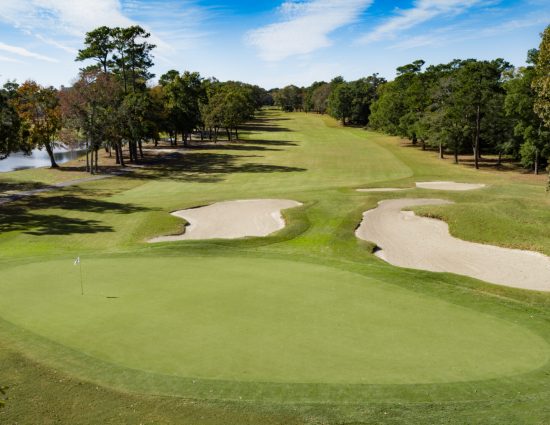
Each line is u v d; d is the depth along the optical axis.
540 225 30.06
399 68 104.31
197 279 19.00
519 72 58.44
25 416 10.28
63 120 63.78
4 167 81.31
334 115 160.62
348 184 51.72
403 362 12.06
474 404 10.37
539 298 18.25
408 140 103.44
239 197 43.38
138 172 64.88
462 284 19.59
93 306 15.97
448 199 39.81
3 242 29.53
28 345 13.12
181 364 12.00
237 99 113.81
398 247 28.09
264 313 15.29
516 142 64.19
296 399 10.55
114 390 11.05
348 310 15.62
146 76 78.69
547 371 11.66
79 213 38.31
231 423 9.93
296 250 26.33
